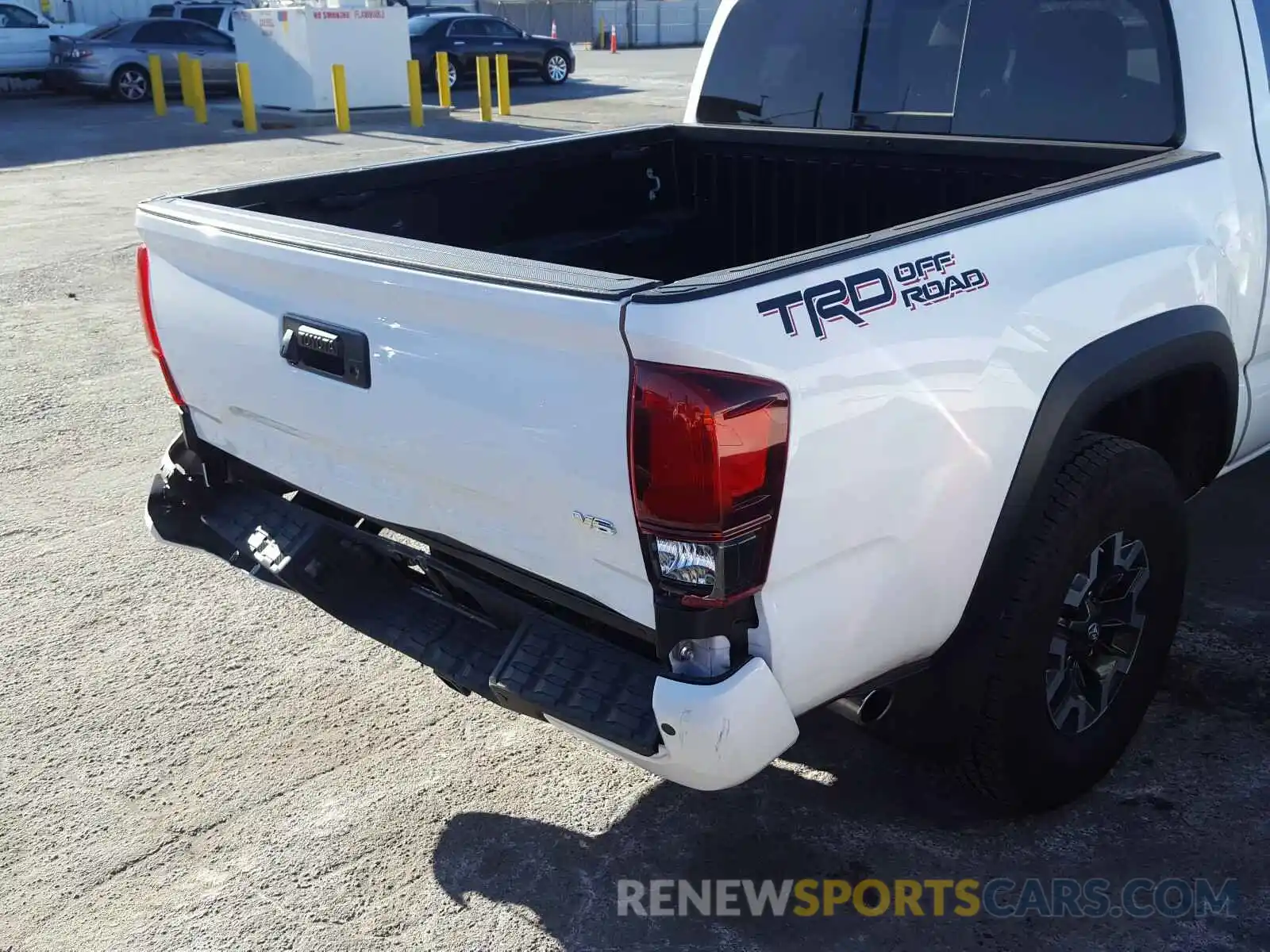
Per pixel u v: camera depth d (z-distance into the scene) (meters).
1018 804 2.94
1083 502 2.72
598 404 2.19
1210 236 3.20
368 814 3.17
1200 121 3.33
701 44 43.75
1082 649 2.97
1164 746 3.31
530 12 42.56
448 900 2.85
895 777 3.23
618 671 2.38
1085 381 2.72
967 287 2.52
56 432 6.01
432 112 19.73
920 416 2.40
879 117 4.07
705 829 3.06
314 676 3.85
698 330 2.06
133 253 9.84
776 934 2.71
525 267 2.33
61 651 4.01
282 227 2.81
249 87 17.98
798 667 2.31
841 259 2.31
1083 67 3.54
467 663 2.67
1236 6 3.37
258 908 2.85
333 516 3.12
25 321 7.98
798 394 2.17
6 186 13.06
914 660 2.65
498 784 3.28
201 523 3.33
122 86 21.86
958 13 3.77
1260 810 3.04
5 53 22.58
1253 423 3.63
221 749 3.47
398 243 2.60
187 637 4.09
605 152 4.28
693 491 2.10
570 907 2.82
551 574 2.43
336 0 19.84
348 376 2.65
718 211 4.54
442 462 2.52
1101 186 2.93
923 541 2.49
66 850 3.07
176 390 3.27
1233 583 4.13
